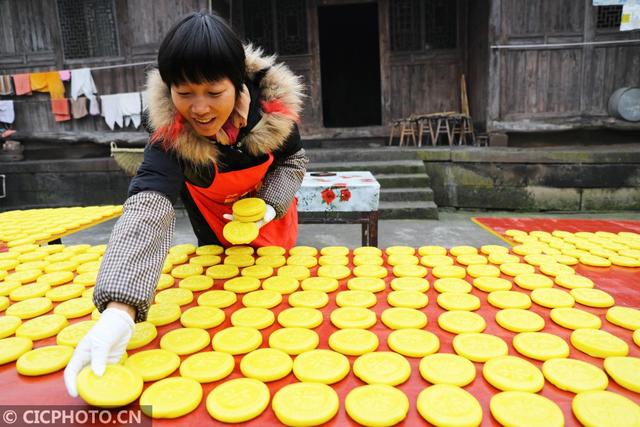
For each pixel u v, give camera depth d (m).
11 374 1.11
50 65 7.88
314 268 1.90
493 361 1.11
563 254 2.00
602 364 1.12
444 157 7.11
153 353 1.16
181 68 1.15
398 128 9.42
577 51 7.41
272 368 1.10
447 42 9.21
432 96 9.35
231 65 1.20
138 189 1.33
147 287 1.11
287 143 1.84
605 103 7.51
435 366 1.10
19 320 1.37
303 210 3.21
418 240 5.29
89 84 7.71
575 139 8.04
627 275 1.74
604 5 7.13
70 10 7.73
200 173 1.76
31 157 8.41
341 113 15.69
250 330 1.29
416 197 6.64
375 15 13.77
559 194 6.81
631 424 0.88
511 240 2.37
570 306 1.43
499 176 6.93
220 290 1.62
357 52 15.02
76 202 7.78
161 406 0.95
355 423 0.93
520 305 1.44
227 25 1.23
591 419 0.89
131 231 1.18
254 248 2.24
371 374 1.07
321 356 1.15
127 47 7.75
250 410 0.94
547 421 0.89
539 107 7.60
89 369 0.97
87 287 1.71
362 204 3.19
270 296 1.54
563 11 7.31
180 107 1.26
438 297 1.50
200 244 2.47
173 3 7.57
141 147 8.30
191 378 1.07
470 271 1.75
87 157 8.41
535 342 1.20
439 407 0.94
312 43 9.29
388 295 1.56
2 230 2.66
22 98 8.00
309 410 0.94
